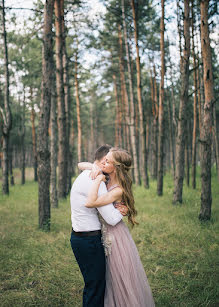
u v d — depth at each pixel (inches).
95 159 107.0
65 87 537.6
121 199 102.4
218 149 537.3
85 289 100.1
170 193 482.6
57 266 167.9
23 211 341.7
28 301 128.2
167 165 1173.7
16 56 601.0
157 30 615.2
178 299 130.0
